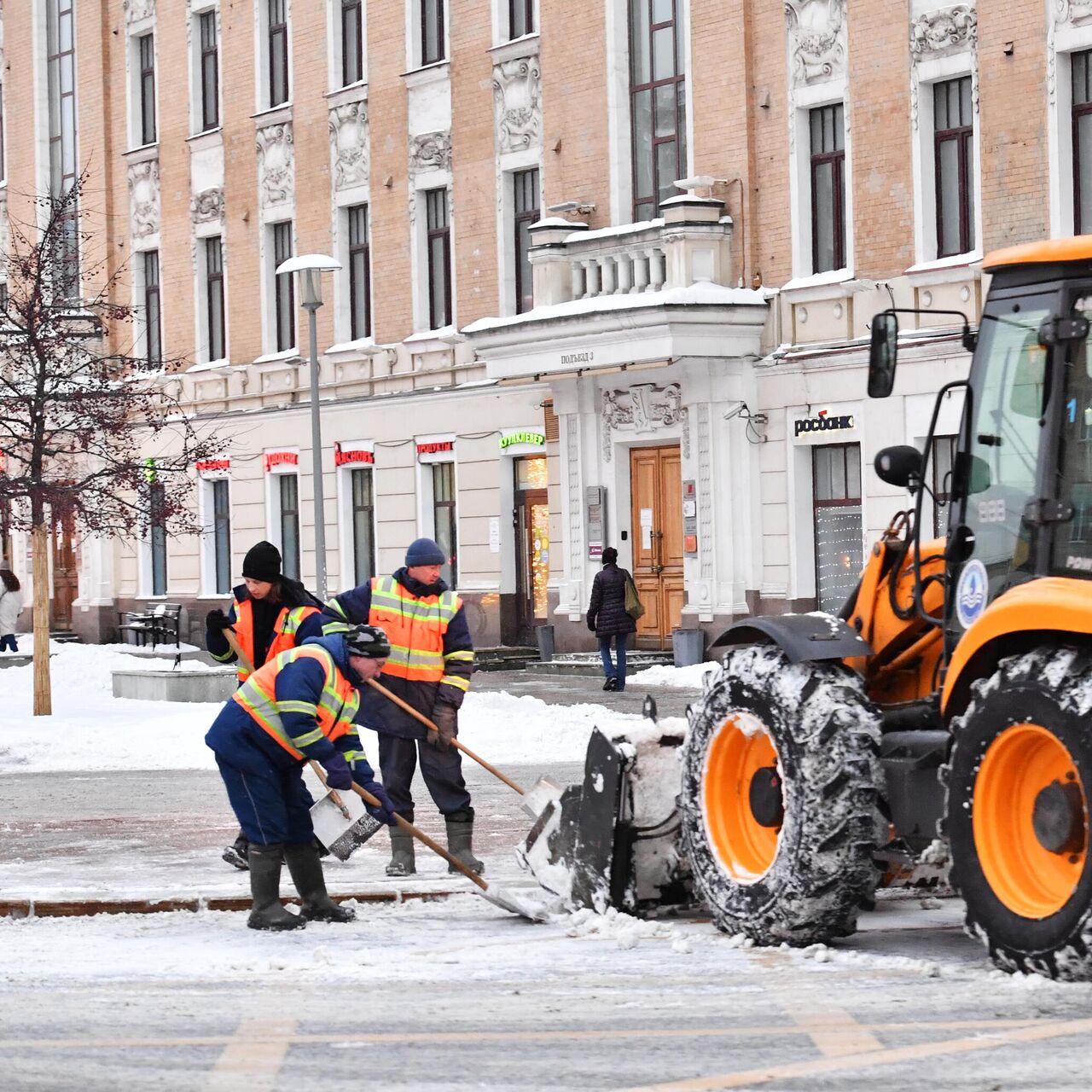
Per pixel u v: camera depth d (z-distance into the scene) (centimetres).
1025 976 950
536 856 1290
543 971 1041
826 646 1102
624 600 3291
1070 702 920
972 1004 905
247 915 1311
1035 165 3041
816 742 1071
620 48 3797
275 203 4706
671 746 1252
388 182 4359
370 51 4406
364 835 1308
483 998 958
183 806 1970
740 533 3544
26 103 5534
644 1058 812
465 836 1477
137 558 5275
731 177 3550
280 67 4731
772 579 3497
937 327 3203
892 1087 752
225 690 3138
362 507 4531
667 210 3553
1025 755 966
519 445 4056
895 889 1308
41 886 1448
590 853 1250
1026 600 962
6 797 2089
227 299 4866
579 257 3753
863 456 3309
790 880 1079
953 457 1102
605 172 3825
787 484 3456
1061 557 1002
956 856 985
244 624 1477
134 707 3012
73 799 2050
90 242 5328
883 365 1076
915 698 1167
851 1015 891
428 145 4256
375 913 1320
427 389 4269
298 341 4644
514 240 4084
